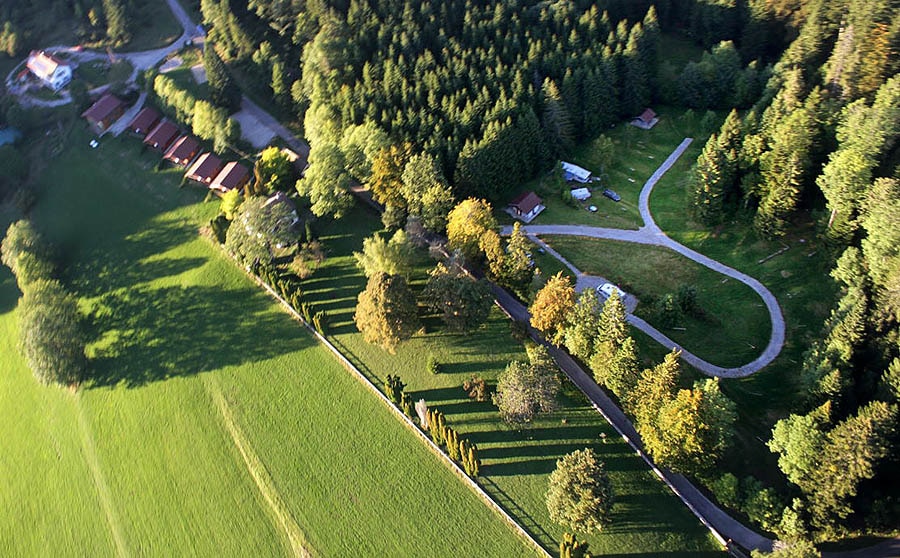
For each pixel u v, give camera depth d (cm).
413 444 8494
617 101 13638
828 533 6938
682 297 9438
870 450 6600
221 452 9038
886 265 8075
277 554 7950
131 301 11238
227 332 10400
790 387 8550
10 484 9500
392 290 9075
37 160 14050
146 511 8719
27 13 16600
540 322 8756
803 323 9300
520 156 11875
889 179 8712
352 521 7969
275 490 8475
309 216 11788
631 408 7888
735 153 10938
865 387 7719
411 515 7875
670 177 12419
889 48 11106
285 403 9325
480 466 8062
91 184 13312
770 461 7894
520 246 9494
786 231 10531
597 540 7306
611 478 7775
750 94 13462
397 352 9494
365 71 12369
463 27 13362
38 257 11644
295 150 13112
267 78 13800
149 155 13525
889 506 7181
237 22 14150
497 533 7556
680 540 7250
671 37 16188
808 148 10212
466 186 11169
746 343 9175
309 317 10012
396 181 11038
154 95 14212
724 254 10556
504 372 8838
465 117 11506
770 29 14412
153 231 12256
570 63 13025
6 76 15712
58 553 8669
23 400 10506
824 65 12162
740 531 7319
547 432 8275
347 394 9225
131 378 10225
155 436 9444
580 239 11125
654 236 11075
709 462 7244
